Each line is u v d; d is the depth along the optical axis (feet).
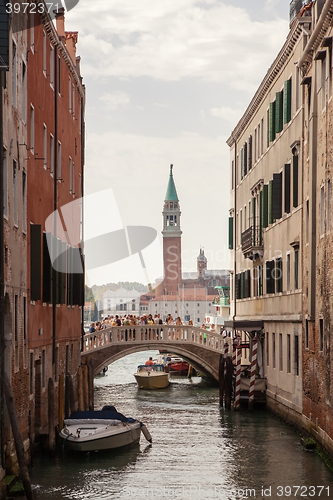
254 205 115.75
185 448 78.07
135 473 66.18
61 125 89.71
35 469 67.26
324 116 71.10
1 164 54.65
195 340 142.31
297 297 85.61
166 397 128.47
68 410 88.48
